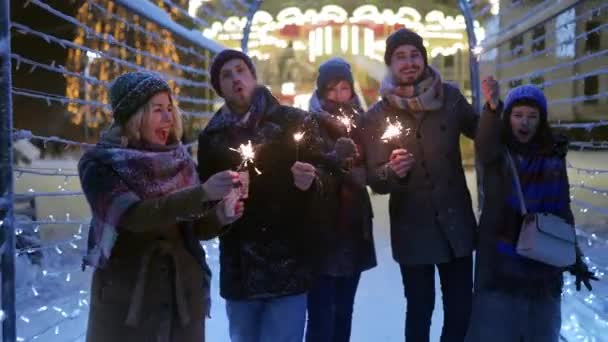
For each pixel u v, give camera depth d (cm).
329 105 306
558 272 252
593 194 816
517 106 253
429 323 288
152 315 181
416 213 281
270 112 243
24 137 239
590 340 332
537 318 254
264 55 1230
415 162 282
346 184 287
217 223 203
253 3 585
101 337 181
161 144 191
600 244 562
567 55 885
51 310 400
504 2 556
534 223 240
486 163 263
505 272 253
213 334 375
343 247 282
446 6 1146
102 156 177
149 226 171
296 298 243
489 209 263
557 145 253
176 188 185
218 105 741
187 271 193
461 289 284
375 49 1202
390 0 1139
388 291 469
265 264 236
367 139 290
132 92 184
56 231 598
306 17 1142
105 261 179
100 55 348
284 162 239
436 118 284
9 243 215
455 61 1344
